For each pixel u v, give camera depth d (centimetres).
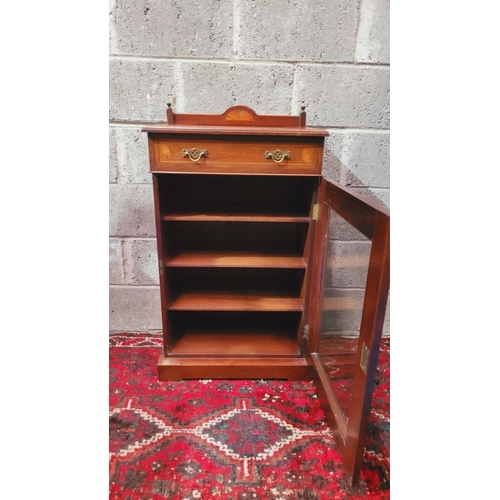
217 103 140
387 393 136
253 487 100
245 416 123
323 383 124
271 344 148
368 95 141
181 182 149
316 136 114
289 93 140
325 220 120
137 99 138
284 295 148
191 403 129
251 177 149
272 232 157
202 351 142
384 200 153
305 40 134
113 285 159
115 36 131
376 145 146
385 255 79
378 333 83
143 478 102
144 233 153
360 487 100
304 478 102
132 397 131
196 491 99
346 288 108
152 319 165
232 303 141
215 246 149
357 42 135
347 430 102
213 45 133
